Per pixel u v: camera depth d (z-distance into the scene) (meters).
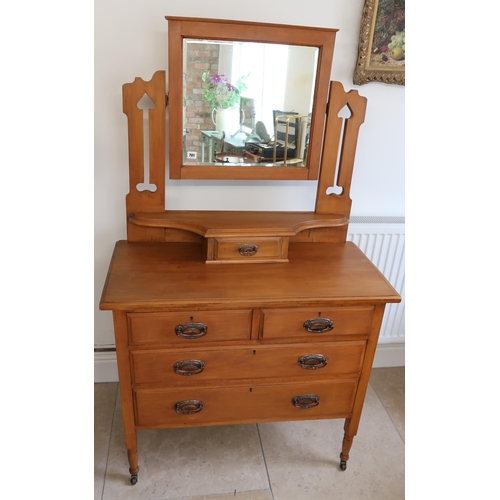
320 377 1.59
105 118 1.69
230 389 1.55
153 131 1.60
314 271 1.59
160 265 1.56
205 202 1.86
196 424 1.60
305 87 1.63
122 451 1.81
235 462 1.79
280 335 1.48
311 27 1.53
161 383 1.50
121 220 1.86
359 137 1.87
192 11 1.59
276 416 1.63
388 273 2.12
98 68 1.62
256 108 1.62
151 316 1.38
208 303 1.37
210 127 1.62
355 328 1.52
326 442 1.92
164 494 1.65
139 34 1.59
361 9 1.67
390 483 1.75
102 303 1.31
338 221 1.76
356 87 1.78
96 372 2.12
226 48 1.53
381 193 2.00
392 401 2.16
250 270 1.57
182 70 1.53
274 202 1.91
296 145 1.71
